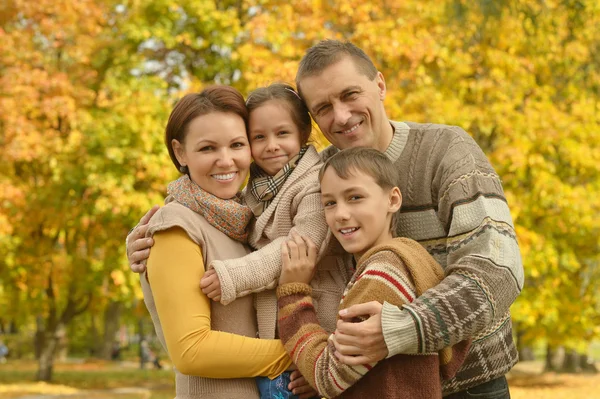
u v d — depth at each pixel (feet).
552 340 44.83
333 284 8.39
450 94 37.91
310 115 8.98
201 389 7.94
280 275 7.95
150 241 8.03
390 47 34.04
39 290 54.34
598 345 127.95
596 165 37.01
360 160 7.71
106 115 44.09
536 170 37.58
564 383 50.11
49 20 46.55
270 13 40.01
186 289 7.73
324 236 8.11
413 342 6.72
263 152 8.62
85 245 55.01
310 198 8.25
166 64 47.80
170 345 7.72
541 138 36.94
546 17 30.81
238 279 7.72
